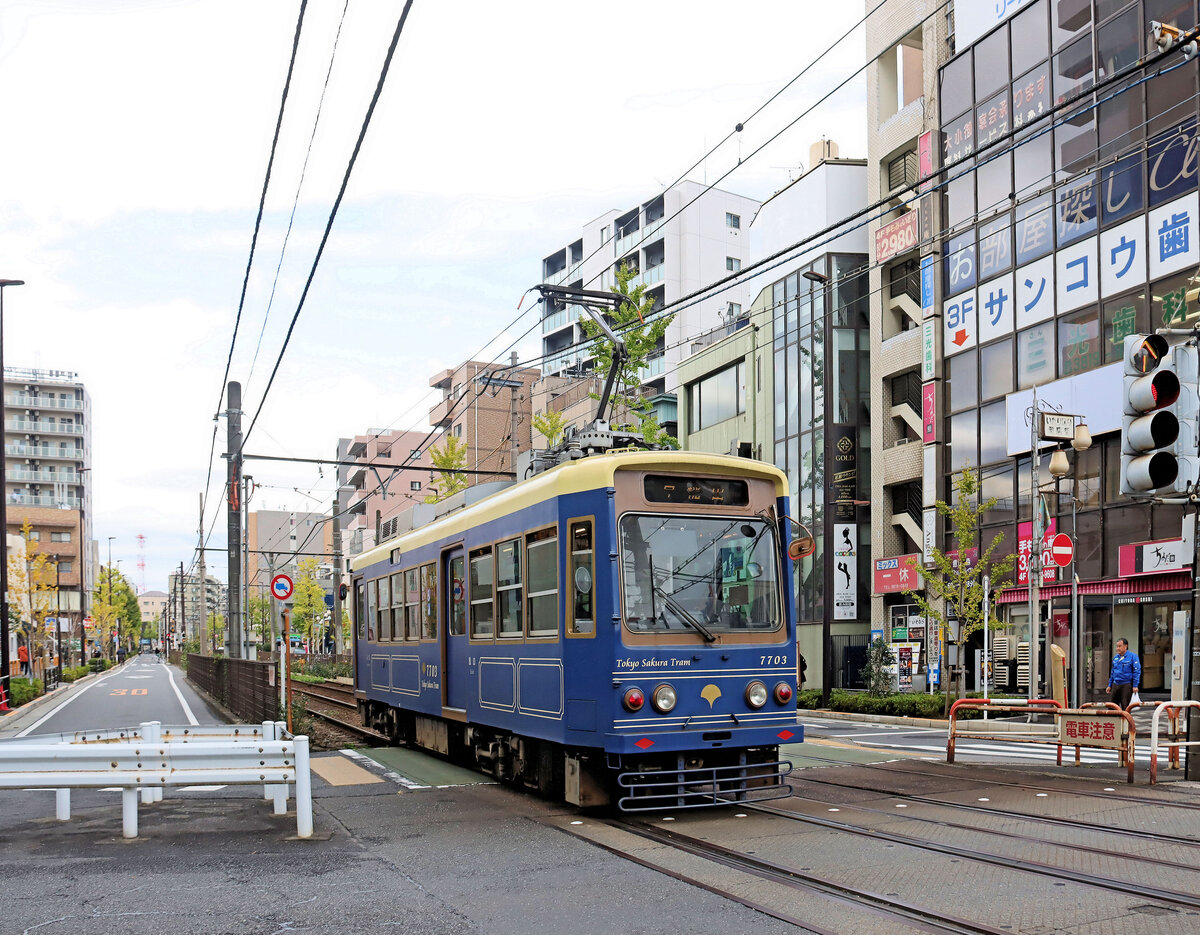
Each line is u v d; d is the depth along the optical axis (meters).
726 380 38.28
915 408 29.12
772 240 35.22
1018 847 7.23
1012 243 24.03
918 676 27.91
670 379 60.19
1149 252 20.20
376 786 11.02
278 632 24.61
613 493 8.87
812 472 32.28
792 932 5.42
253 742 8.21
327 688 31.69
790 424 33.47
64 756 7.84
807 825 8.33
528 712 9.85
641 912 5.86
